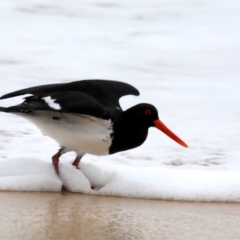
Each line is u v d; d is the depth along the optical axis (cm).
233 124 1522
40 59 2062
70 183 1077
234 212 1014
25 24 2506
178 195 1062
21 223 906
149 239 878
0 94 1655
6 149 1259
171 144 1359
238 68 2075
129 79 1909
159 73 1998
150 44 2359
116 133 1110
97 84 1166
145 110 1141
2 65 1955
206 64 2120
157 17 2756
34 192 1057
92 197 1054
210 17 2778
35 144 1301
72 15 2697
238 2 3014
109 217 960
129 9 2853
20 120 1448
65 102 1052
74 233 882
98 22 2636
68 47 2247
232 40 2431
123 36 2453
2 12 2628
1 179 1058
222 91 1806
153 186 1070
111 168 1118
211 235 904
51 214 955
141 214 982
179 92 1786
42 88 1127
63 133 1089
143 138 1152
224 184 1080
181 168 1206
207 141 1390
